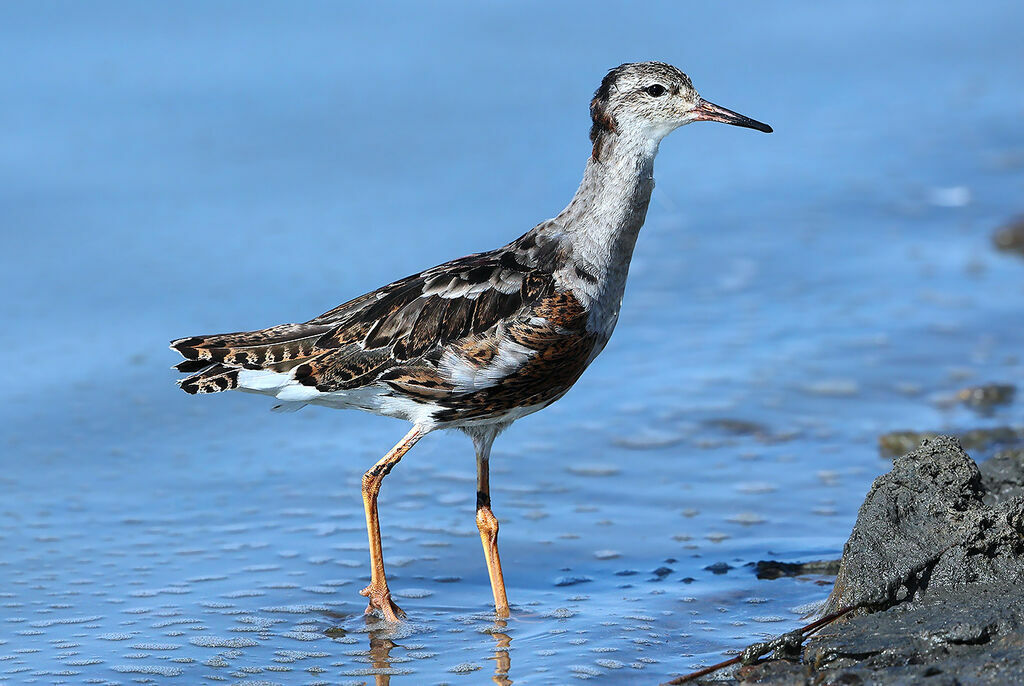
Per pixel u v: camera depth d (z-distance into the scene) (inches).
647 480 534.6
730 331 674.8
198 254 739.4
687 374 630.5
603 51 1008.9
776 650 373.7
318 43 967.0
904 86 1043.3
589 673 385.4
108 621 425.1
